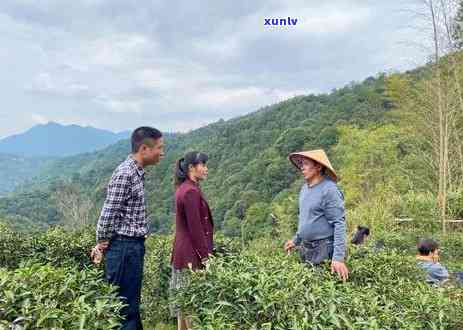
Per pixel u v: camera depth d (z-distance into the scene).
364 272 3.67
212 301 2.70
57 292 2.43
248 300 2.60
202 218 4.07
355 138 22.06
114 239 3.59
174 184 4.20
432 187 16.00
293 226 14.55
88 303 2.41
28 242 6.02
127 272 3.59
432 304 2.93
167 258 5.43
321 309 2.51
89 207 37.06
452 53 14.59
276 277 2.77
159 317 5.51
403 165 17.78
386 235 10.91
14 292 2.30
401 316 2.82
